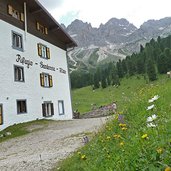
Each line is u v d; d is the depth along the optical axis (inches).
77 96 5305.1
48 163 415.5
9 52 1186.0
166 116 210.4
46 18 1498.5
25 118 1243.8
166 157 129.3
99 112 1681.8
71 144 546.9
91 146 285.7
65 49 1828.2
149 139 157.3
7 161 496.4
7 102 1136.8
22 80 1262.3
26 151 581.0
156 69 5344.5
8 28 1196.5
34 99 1341.0
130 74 5856.3
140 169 141.2
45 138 741.9
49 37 1593.3
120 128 272.7
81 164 275.3
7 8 1207.6
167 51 5378.9
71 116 1779.0
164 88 392.2
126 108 353.1
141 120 255.1
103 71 7308.1
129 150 166.4
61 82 1692.9
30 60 1344.7
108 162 180.5
